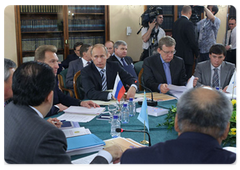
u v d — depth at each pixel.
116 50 3.86
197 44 5.04
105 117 1.98
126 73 3.02
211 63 3.13
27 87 1.18
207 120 0.90
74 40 5.39
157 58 3.13
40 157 1.04
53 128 1.11
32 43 5.09
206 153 0.87
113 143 1.48
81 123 1.87
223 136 0.97
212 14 5.25
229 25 5.61
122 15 5.68
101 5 5.47
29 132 1.10
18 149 1.09
